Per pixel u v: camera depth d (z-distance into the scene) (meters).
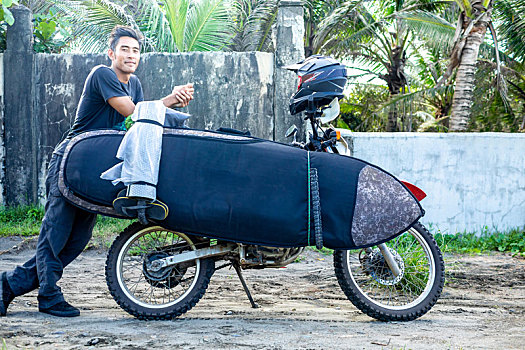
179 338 3.14
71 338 3.13
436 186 8.84
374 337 3.26
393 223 3.54
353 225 3.49
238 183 3.50
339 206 3.50
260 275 5.90
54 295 3.77
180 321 3.63
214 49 11.54
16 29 9.07
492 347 3.07
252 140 3.63
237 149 3.58
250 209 3.46
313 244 3.52
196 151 3.56
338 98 3.96
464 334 3.40
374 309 3.73
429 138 8.83
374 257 4.03
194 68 8.92
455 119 13.33
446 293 5.07
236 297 4.79
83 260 6.48
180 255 3.73
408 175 8.81
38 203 9.12
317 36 15.49
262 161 3.54
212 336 3.20
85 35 10.50
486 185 8.96
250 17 12.59
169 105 3.77
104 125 3.84
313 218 3.49
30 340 3.08
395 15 14.93
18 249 6.96
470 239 8.54
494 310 4.34
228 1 11.27
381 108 15.74
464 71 13.22
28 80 9.08
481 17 13.09
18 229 7.75
